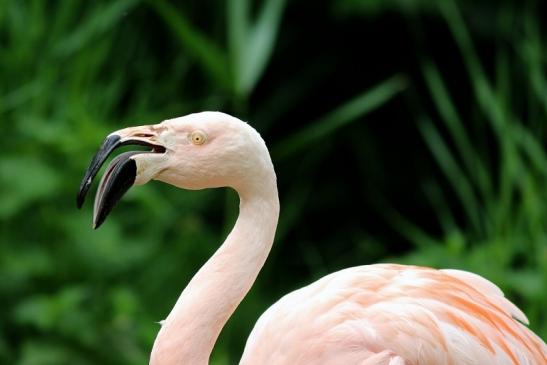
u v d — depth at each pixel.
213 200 11.31
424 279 5.55
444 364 5.29
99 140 9.14
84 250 8.92
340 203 12.05
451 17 10.39
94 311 8.72
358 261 11.59
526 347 5.50
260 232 5.29
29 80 9.88
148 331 8.62
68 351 8.37
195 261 9.77
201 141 5.17
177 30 8.56
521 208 9.27
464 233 11.59
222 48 11.27
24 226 8.97
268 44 8.79
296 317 5.52
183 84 11.20
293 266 11.61
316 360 5.40
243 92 8.80
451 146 11.97
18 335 8.53
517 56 11.42
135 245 9.24
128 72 10.95
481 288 5.74
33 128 9.06
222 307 5.21
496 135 11.02
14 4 10.12
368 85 12.06
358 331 5.37
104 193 5.10
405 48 11.88
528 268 9.19
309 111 12.27
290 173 11.90
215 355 9.45
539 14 11.54
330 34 11.93
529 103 11.07
